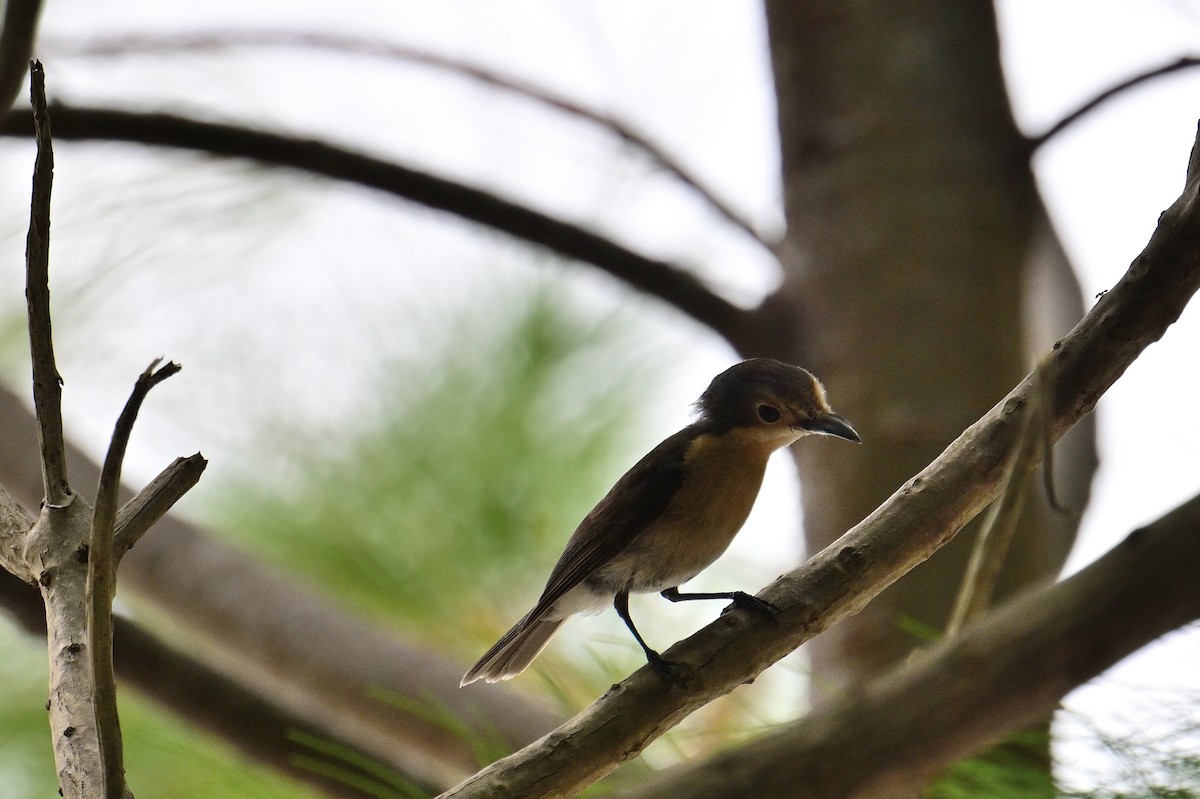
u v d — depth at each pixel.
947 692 4.64
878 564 6.16
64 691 5.50
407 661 9.79
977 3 11.56
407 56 11.93
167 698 8.76
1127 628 4.36
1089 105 10.38
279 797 8.79
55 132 10.82
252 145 10.91
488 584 10.60
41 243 5.70
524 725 9.23
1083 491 10.82
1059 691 4.48
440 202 10.83
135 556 10.64
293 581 10.42
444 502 10.62
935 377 10.51
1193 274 5.55
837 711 4.85
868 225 10.93
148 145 11.02
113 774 4.99
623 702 6.03
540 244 10.95
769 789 4.81
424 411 10.88
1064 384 5.80
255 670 10.24
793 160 11.55
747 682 6.18
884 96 11.21
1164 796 5.68
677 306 11.05
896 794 4.86
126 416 4.93
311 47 11.73
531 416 10.90
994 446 6.07
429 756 9.60
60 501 6.02
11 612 8.34
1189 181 5.62
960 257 10.76
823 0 11.56
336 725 8.69
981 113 11.16
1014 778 5.87
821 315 10.94
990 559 5.76
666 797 4.93
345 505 10.73
